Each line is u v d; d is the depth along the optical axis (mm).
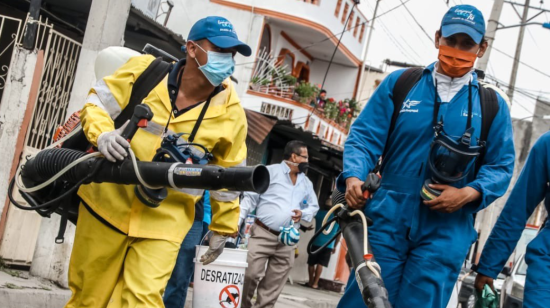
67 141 4402
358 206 4223
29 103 8188
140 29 12398
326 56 30062
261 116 13500
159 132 4160
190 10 24078
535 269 4949
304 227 12352
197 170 3721
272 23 25469
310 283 16984
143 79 4188
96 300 4227
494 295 5238
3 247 8180
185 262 5875
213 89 4250
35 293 6988
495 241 5180
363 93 36594
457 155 4230
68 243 7711
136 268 4078
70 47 9578
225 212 4609
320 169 18984
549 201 5141
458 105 4449
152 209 4125
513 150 4508
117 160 3863
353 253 3969
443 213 4379
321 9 25969
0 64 10125
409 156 4469
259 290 8602
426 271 4324
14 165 8133
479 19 4371
